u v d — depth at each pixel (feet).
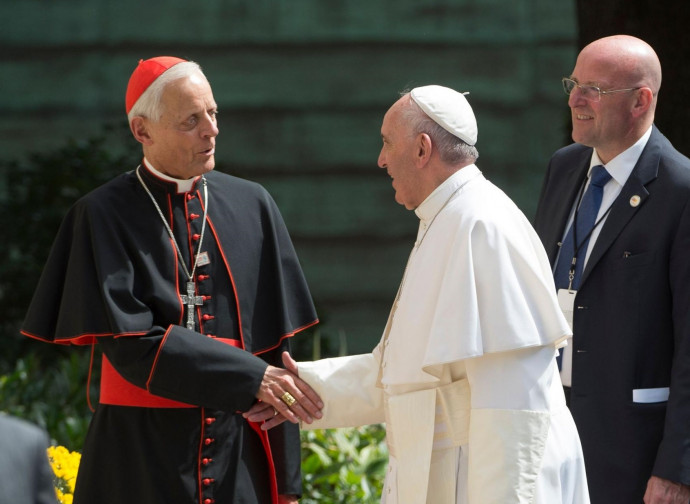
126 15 147.33
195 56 147.95
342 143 148.56
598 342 42.39
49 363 85.71
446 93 37.52
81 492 39.68
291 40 148.36
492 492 34.14
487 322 35.09
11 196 93.91
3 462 22.71
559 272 44.45
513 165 147.95
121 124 100.73
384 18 148.77
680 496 39.63
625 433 41.60
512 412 34.58
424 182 37.50
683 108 61.16
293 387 39.55
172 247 39.86
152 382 37.99
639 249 41.81
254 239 41.91
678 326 40.65
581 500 36.94
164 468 38.93
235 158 147.84
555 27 148.25
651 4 61.26
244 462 40.63
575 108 42.78
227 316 40.45
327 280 146.72
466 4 148.66
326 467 58.18
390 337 38.01
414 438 36.58
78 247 39.52
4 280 89.61
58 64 146.41
